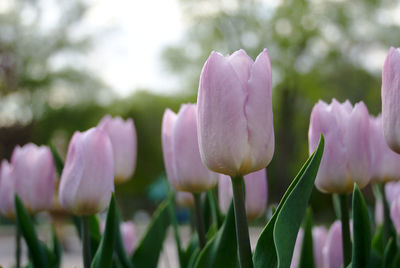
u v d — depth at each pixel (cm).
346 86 1081
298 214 66
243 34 1012
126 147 91
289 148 1030
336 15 979
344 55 1013
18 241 90
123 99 1477
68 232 411
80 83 1336
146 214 894
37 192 88
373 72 1059
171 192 87
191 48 1077
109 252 73
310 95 1025
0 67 1277
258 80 67
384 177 80
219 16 1015
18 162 88
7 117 1326
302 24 972
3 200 91
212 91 67
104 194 76
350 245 74
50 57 1301
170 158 80
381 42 1004
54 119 1350
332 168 73
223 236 73
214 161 67
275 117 1095
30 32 1277
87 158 75
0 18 1255
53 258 84
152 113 1678
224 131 67
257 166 67
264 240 68
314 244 89
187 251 87
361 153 73
